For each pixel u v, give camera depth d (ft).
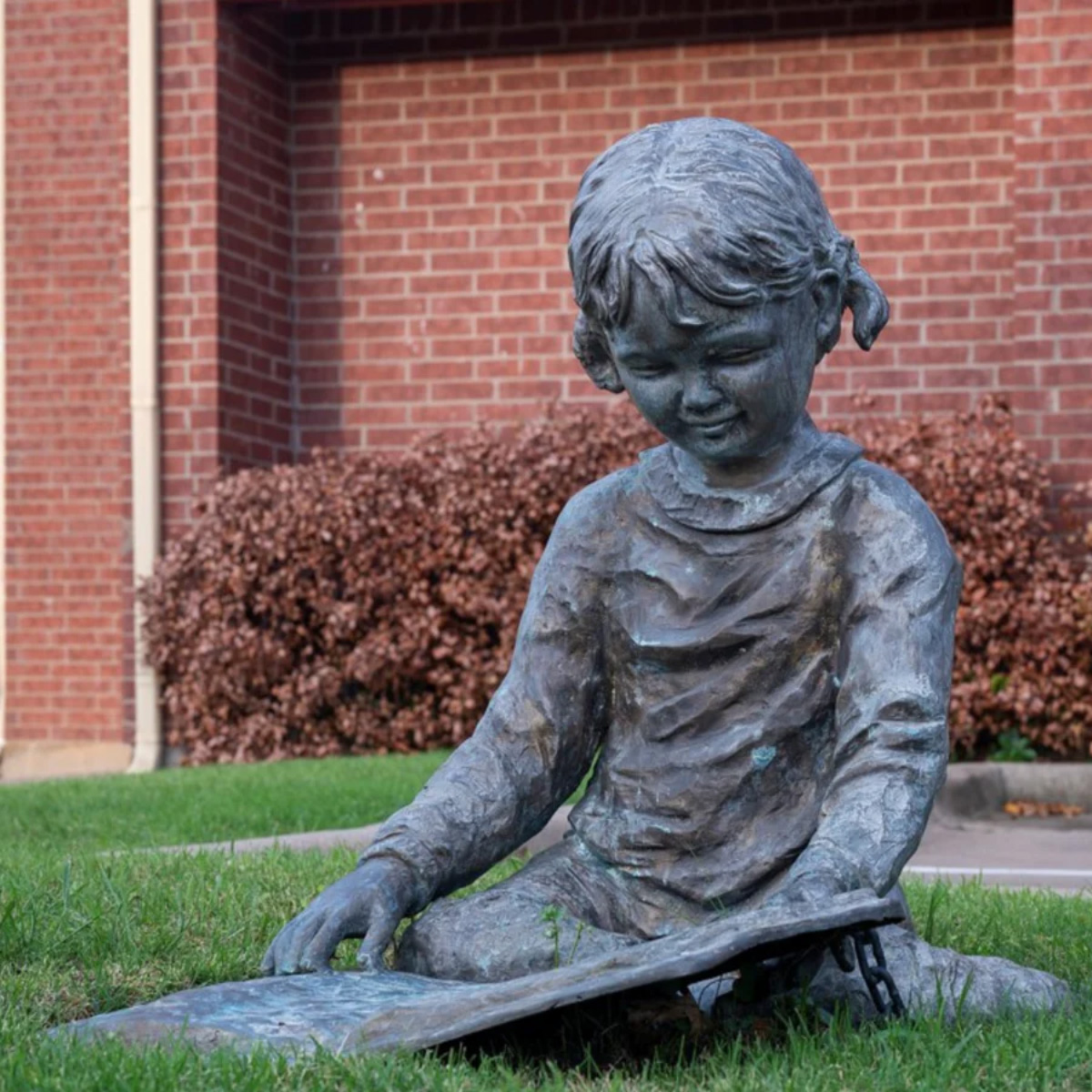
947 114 56.44
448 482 53.01
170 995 15.78
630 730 16.97
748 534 16.48
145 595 55.11
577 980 13.71
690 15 58.03
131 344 56.59
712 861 16.37
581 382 58.90
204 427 56.34
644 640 16.62
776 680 16.35
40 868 25.85
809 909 13.76
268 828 35.29
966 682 48.93
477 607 52.60
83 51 62.39
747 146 15.76
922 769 15.60
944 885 26.68
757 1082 13.47
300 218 60.54
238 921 21.22
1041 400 50.83
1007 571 49.47
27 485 62.90
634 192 15.40
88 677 62.49
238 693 54.19
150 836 34.01
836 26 57.06
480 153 59.47
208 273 56.29
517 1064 14.82
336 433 60.29
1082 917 23.08
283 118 60.08
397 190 59.93
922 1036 14.46
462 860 16.79
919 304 56.49
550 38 58.95
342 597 54.75
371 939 15.98
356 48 60.13
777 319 15.52
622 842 16.66
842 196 57.06
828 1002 15.81
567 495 52.34
